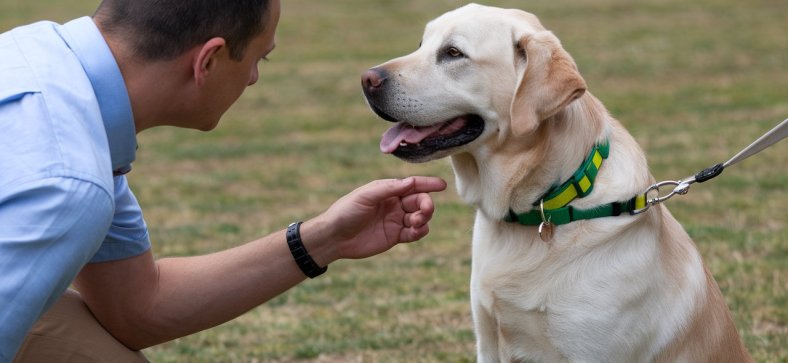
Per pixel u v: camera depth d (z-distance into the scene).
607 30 14.27
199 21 2.48
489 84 3.28
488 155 3.31
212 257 3.13
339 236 2.99
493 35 3.30
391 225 3.00
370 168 8.35
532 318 3.22
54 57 2.38
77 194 2.21
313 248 3.02
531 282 3.20
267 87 11.99
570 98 3.08
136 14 2.47
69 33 2.44
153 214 7.17
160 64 2.50
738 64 11.90
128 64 2.48
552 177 3.19
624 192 3.18
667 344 3.21
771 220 6.34
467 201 3.46
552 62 3.14
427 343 4.70
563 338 3.18
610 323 3.12
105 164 2.31
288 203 7.40
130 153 2.57
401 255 6.10
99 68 2.41
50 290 2.23
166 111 2.61
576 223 3.18
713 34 13.69
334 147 9.17
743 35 13.52
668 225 3.37
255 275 3.06
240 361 4.59
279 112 10.77
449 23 3.40
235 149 9.27
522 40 3.23
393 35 14.77
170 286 3.07
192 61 2.53
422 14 16.33
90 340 3.00
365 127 9.96
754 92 10.52
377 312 5.16
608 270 3.12
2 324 2.19
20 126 2.23
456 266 5.85
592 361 3.16
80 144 2.25
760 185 7.18
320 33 15.17
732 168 7.67
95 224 2.25
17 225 2.18
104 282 2.99
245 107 11.08
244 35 2.56
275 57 13.66
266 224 6.84
